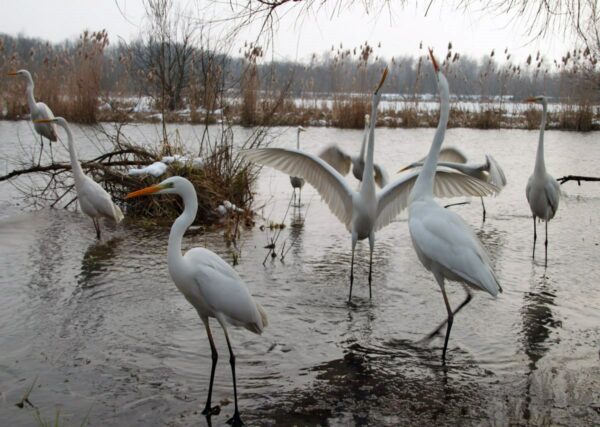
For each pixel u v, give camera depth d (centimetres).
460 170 1032
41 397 464
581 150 2242
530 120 3034
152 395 473
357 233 717
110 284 725
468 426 436
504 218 1175
